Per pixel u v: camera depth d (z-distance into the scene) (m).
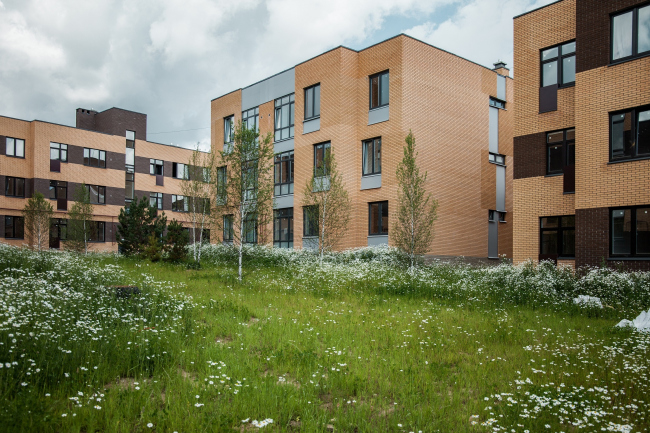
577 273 15.73
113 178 43.34
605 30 15.53
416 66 23.33
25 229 37.84
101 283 11.52
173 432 4.26
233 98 32.72
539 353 7.61
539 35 18.19
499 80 27.39
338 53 24.97
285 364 6.58
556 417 4.92
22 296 7.73
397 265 20.27
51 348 5.88
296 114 27.58
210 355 6.70
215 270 18.94
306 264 20.47
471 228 24.84
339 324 9.37
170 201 48.59
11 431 3.96
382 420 4.82
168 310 9.30
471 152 25.31
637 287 12.98
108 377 5.64
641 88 14.58
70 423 4.32
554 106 17.56
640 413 4.93
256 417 4.76
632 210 14.78
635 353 7.43
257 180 17.66
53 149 39.41
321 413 4.90
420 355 7.32
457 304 12.69
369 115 24.52
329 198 23.06
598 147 15.52
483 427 4.70
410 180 19.92
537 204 17.84
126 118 45.34
